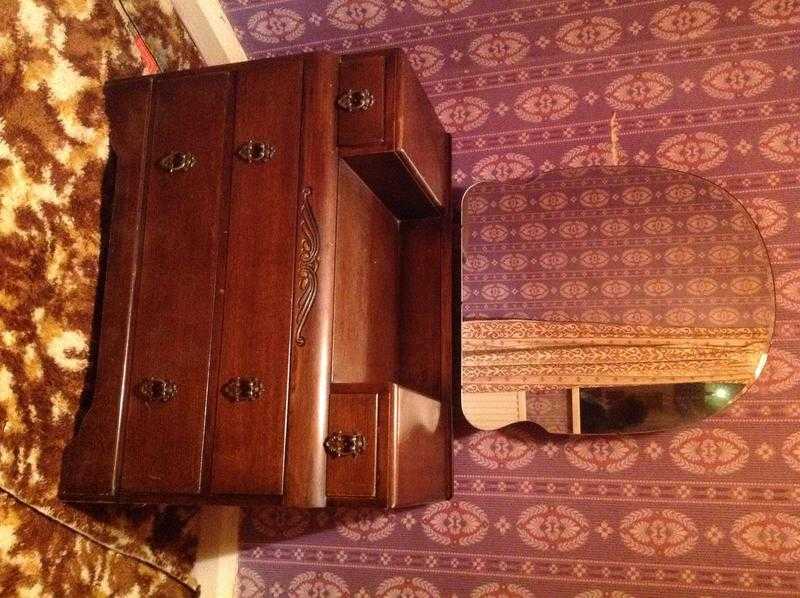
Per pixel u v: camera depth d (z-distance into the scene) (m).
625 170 1.33
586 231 1.33
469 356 1.32
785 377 1.23
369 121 1.02
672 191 1.31
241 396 0.95
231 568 1.40
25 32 1.01
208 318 1.00
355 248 1.12
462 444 1.33
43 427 1.00
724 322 1.24
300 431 0.93
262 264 0.99
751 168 1.30
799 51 1.30
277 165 1.01
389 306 1.28
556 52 1.42
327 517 1.38
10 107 0.98
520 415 1.28
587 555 1.25
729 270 1.25
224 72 1.07
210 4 1.47
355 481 0.92
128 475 0.98
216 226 1.02
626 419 1.24
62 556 1.04
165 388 0.99
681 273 1.28
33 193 1.01
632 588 1.22
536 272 1.33
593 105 1.39
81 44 1.11
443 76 1.47
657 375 1.25
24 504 0.97
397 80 1.02
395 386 0.94
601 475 1.27
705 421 1.24
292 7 1.51
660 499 1.24
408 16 1.48
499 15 1.44
